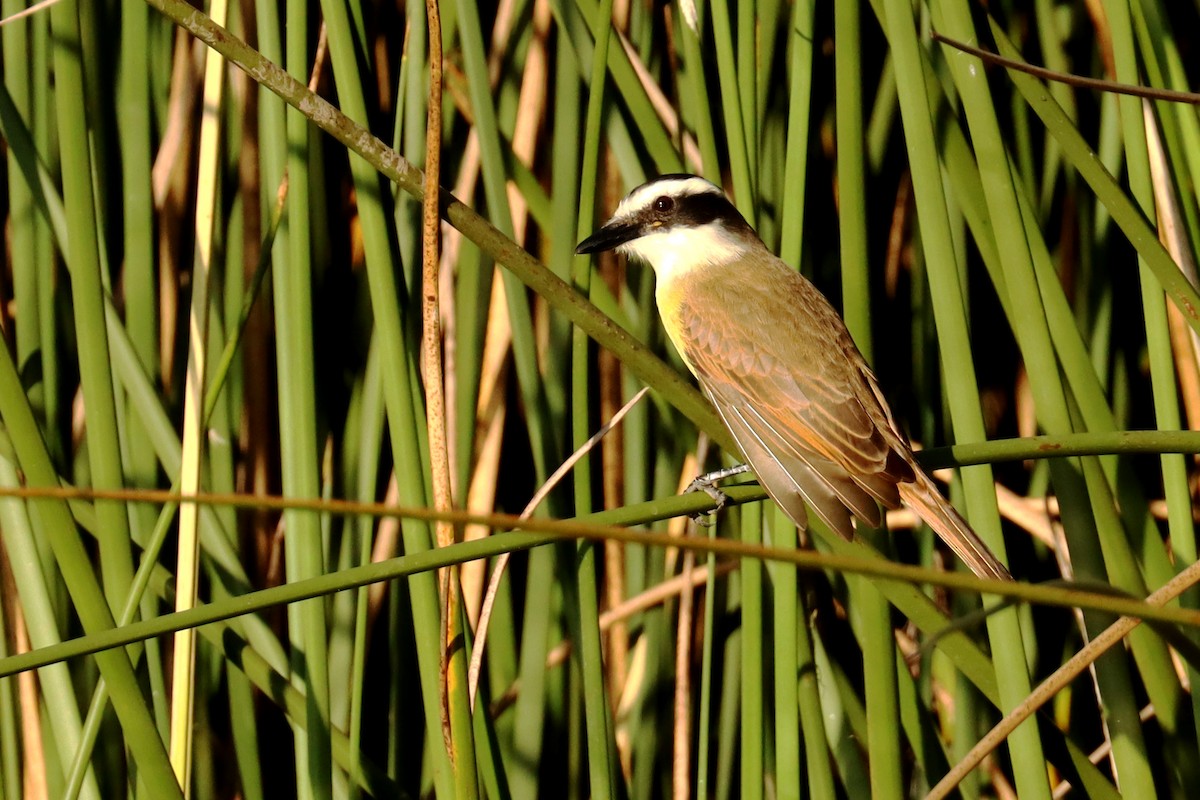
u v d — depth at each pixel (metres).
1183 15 9.12
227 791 8.45
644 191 8.32
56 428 7.64
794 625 6.59
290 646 7.64
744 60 7.02
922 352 8.30
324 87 8.43
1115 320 8.74
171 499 4.09
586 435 6.47
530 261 5.55
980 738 7.98
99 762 7.66
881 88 8.38
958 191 6.97
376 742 8.63
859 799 7.86
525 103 8.67
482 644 6.26
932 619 6.38
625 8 8.72
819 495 6.95
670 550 8.69
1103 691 6.64
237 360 8.34
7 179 8.55
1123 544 6.62
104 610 5.60
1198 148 7.18
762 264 8.33
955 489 8.41
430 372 5.34
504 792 6.48
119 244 8.41
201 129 7.70
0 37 7.98
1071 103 8.48
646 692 8.43
